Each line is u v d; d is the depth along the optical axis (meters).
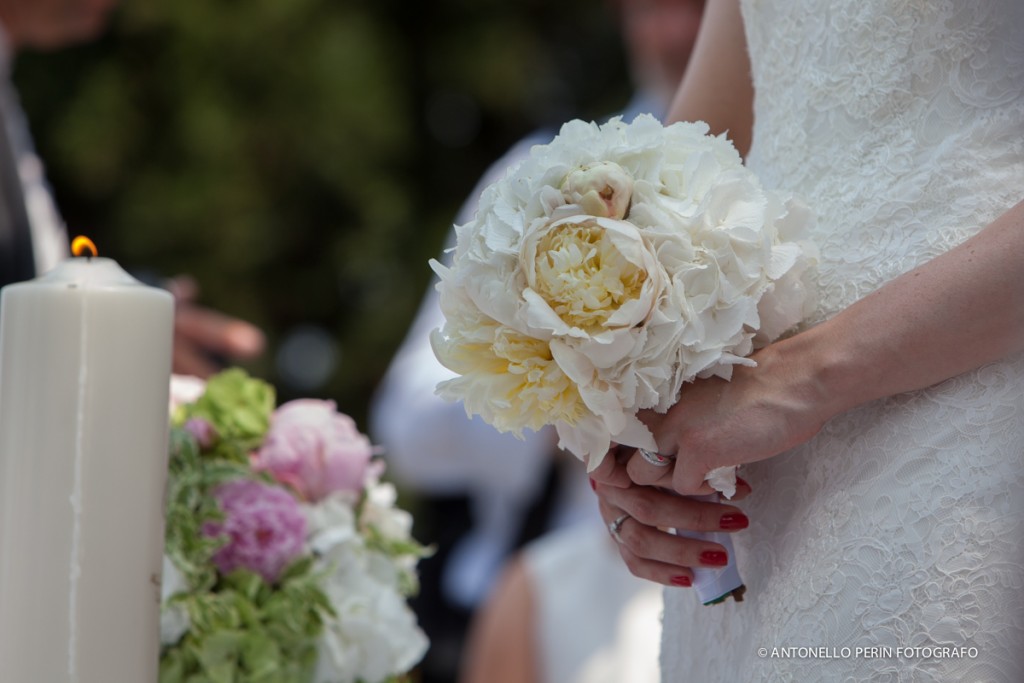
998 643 2.30
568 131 2.56
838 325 2.44
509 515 6.39
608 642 5.30
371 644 2.96
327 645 2.92
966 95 2.56
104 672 2.45
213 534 2.87
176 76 11.42
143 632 2.50
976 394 2.41
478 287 2.42
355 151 11.72
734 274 2.44
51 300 2.48
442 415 6.03
